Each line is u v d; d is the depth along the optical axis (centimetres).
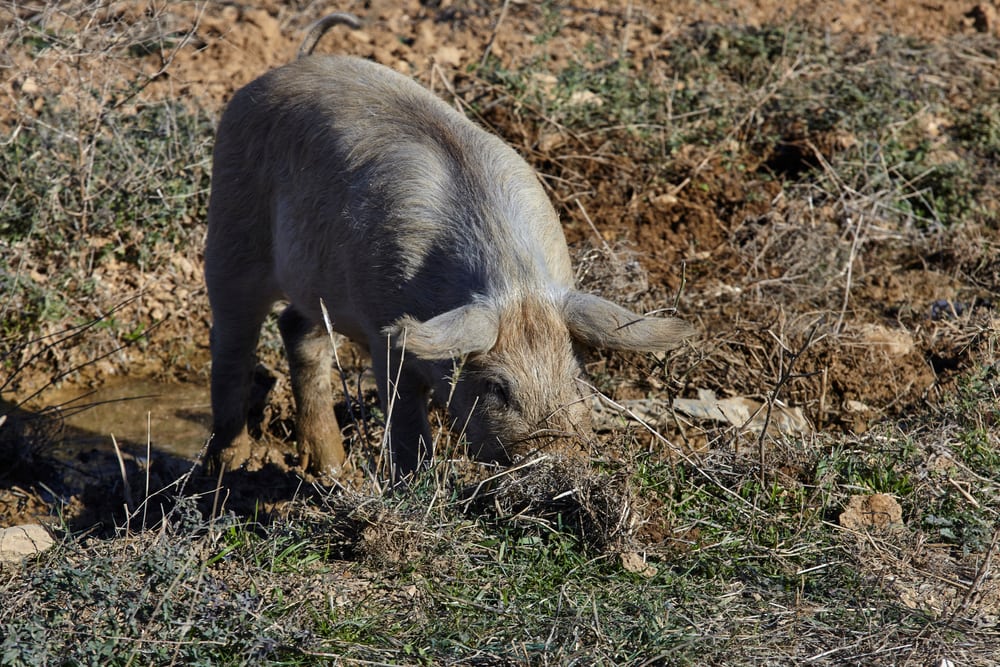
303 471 1770
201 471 1750
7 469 1758
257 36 2895
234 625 1191
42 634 1143
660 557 1377
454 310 1306
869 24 3138
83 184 2175
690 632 1214
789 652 1202
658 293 2042
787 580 1330
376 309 1462
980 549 1383
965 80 2848
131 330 2139
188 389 2059
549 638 1188
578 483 1354
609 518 1362
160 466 1764
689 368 1812
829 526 1432
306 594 1262
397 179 1456
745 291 2091
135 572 1255
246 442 1803
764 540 1410
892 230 2317
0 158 2200
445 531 1365
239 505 1616
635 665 1166
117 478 1722
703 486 1505
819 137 2511
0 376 2023
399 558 1335
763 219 2300
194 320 2200
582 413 1364
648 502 1439
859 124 2539
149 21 2478
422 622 1231
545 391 1343
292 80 1636
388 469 1505
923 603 1296
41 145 2208
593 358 1895
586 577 1319
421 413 1503
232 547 1340
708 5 3167
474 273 1388
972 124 2642
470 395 1377
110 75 2331
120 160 2242
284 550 1343
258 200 1655
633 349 1325
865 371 1891
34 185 2161
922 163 2462
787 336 1947
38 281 2138
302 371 1742
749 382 1892
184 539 1323
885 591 1309
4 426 1789
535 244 1414
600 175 2377
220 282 1712
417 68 2744
